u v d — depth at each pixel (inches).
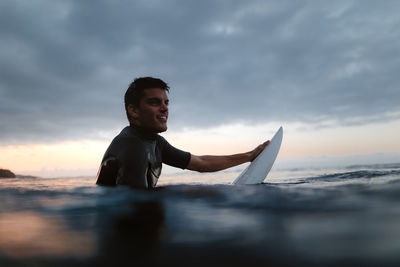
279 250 16.4
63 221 28.2
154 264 15.7
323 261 14.2
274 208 29.3
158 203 37.4
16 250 19.1
